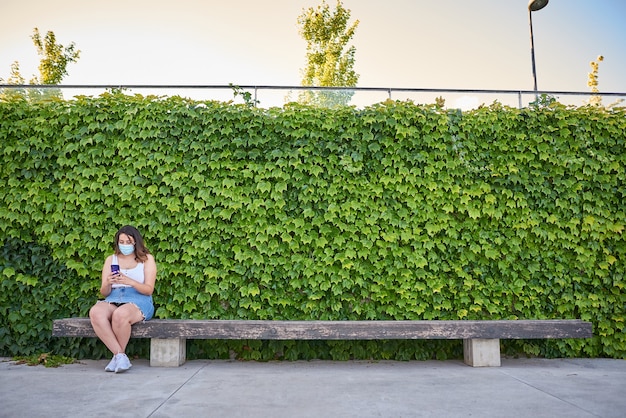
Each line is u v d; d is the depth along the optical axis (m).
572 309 5.23
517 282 5.18
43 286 5.04
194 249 5.04
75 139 5.12
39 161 5.04
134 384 3.88
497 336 4.71
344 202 5.16
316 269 5.07
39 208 5.06
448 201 5.21
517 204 5.21
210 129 5.13
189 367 4.63
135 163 5.06
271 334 4.64
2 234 5.04
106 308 4.46
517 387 3.86
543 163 5.34
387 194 5.20
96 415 3.01
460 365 4.85
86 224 5.03
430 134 5.28
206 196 5.05
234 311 5.10
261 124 5.20
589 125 5.33
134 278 4.64
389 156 5.23
